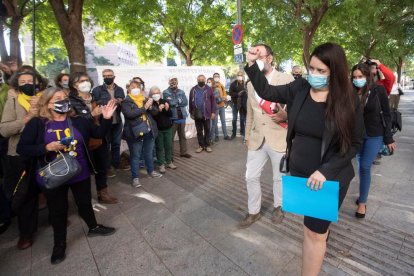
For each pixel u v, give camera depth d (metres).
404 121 10.88
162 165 5.72
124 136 4.93
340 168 1.87
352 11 9.73
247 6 11.91
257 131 3.39
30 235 3.31
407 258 2.70
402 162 5.50
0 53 8.48
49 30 13.87
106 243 3.28
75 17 6.34
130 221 3.78
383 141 3.35
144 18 13.62
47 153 2.86
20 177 3.21
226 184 4.96
